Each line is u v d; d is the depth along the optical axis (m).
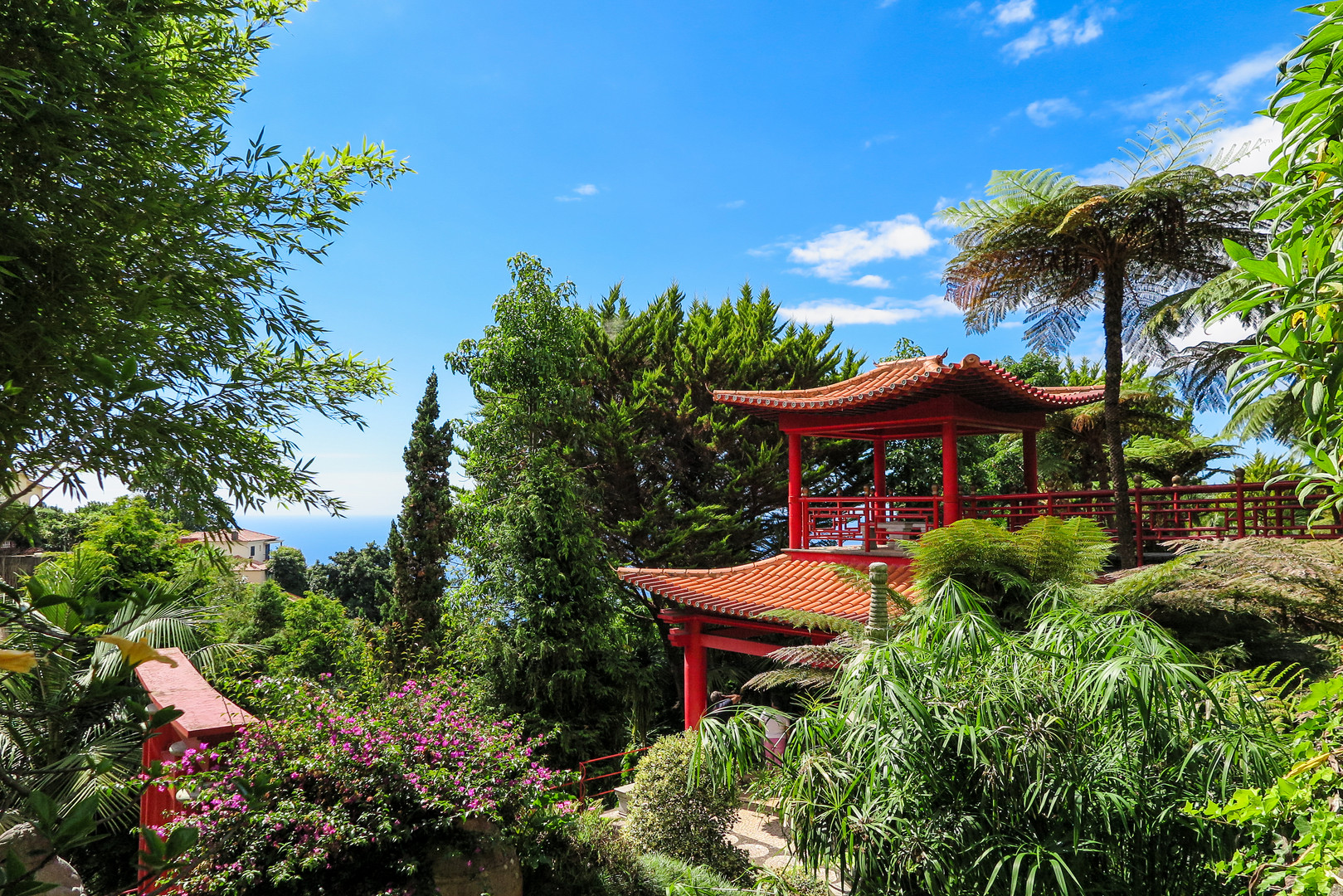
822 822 3.32
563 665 14.02
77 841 1.41
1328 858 1.67
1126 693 2.92
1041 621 3.55
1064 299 10.95
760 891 4.19
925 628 3.70
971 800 3.09
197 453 3.17
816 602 9.82
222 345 3.45
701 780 4.18
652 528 20.02
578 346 17.06
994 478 20.66
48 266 2.71
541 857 5.70
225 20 3.97
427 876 5.19
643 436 21.22
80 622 1.67
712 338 21.73
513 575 14.37
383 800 5.19
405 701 6.23
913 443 20.23
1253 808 1.88
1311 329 1.62
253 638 18.31
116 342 2.78
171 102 3.09
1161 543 10.71
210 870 4.57
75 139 2.70
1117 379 9.59
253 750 5.17
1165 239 9.47
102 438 2.78
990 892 2.96
